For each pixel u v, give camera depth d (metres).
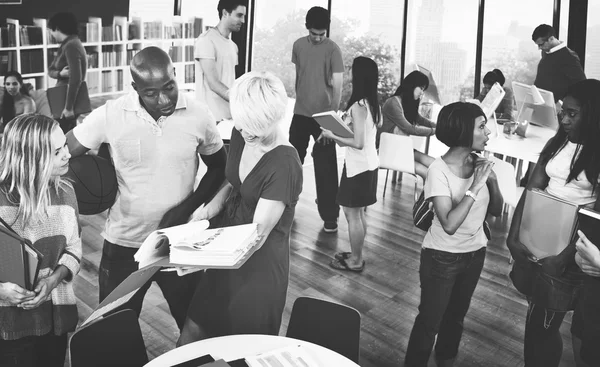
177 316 2.91
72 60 5.80
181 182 2.66
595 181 2.65
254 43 8.16
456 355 3.35
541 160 2.91
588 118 2.58
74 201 2.35
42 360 2.37
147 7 6.45
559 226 2.55
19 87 5.48
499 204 2.85
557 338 2.78
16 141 2.16
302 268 4.49
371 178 4.24
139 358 2.28
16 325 2.20
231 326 2.36
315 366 2.02
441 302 2.91
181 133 2.59
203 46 4.95
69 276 2.32
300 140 5.59
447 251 2.82
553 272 2.56
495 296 4.16
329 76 5.40
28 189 2.18
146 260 1.96
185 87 7.09
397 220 5.67
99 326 2.16
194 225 2.04
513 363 3.35
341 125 3.97
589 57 6.88
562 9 6.92
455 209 2.68
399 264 4.67
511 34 7.33
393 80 8.29
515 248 2.78
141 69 2.31
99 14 5.96
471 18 7.56
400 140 5.61
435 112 7.34
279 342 2.20
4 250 2.06
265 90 2.06
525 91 5.87
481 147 2.71
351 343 2.34
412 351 3.08
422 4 7.85
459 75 7.83
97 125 2.54
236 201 2.40
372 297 4.09
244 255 1.98
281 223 2.32
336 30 8.22
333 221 5.25
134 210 2.63
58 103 5.79
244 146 2.31
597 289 2.35
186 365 2.00
